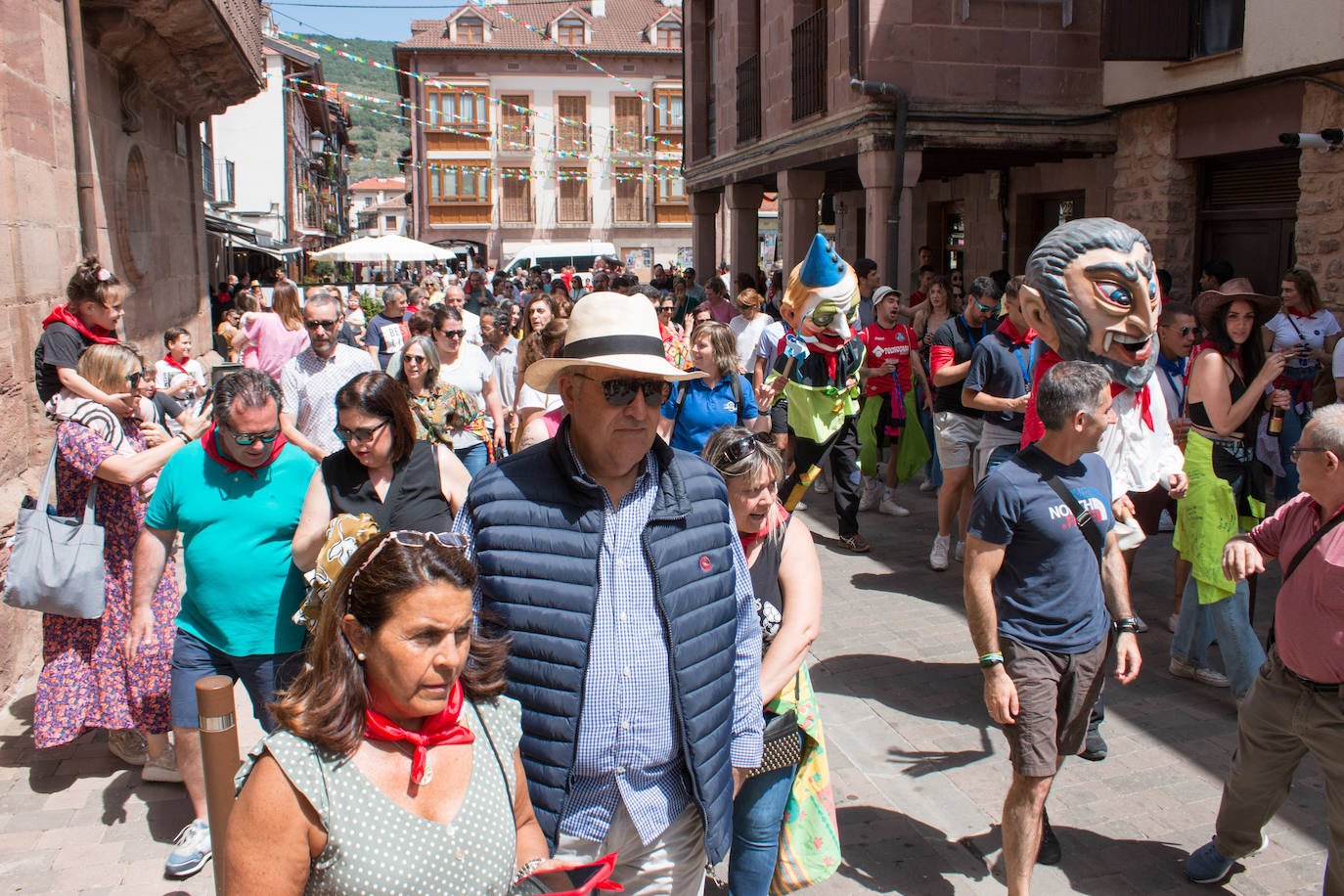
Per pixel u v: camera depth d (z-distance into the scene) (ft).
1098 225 15.38
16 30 21.44
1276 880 12.16
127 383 15.08
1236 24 30.04
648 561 8.39
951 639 19.88
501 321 27.14
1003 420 21.13
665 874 8.77
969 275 51.75
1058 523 11.30
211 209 75.05
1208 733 15.80
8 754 15.93
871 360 27.76
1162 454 15.85
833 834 10.64
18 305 21.11
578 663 8.16
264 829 5.92
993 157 41.01
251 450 12.10
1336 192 27.35
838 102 39.34
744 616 9.32
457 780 6.44
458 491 12.70
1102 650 11.63
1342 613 10.25
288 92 114.52
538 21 164.96
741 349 32.09
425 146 161.99
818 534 27.37
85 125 25.75
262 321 28.37
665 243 167.94
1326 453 10.25
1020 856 11.12
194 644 12.64
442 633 6.13
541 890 6.98
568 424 8.49
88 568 13.96
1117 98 35.70
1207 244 34.47
